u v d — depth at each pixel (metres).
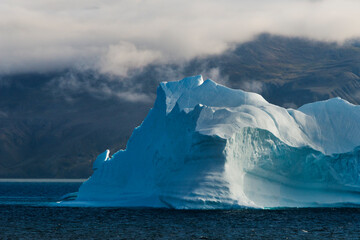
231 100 109.94
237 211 105.62
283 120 107.06
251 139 100.44
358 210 111.44
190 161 100.38
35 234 81.06
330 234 81.00
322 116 112.44
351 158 106.25
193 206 94.12
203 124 101.75
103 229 85.06
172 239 75.50
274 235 79.25
